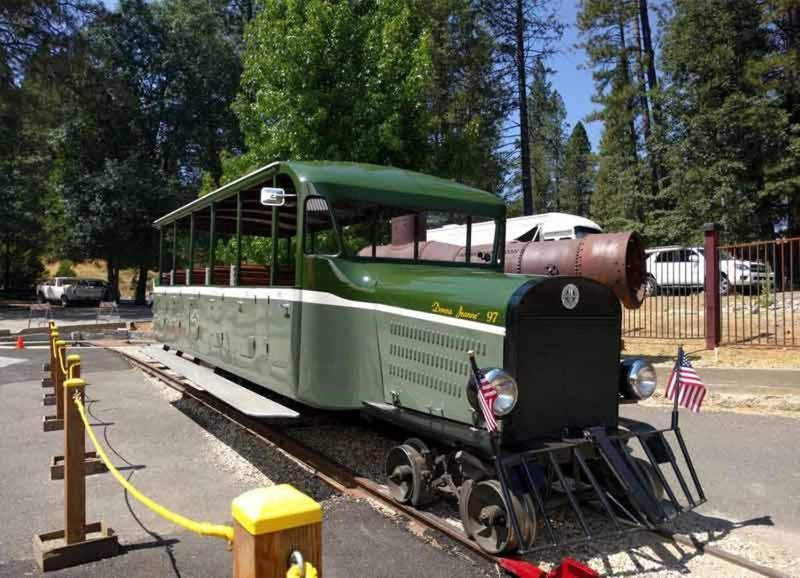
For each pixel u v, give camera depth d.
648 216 27.86
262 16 15.35
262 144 15.54
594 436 4.46
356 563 4.16
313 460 6.34
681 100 24.66
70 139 35.16
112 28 35.38
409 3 16.20
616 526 4.23
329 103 14.27
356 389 5.50
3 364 13.31
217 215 8.92
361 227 6.02
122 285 63.47
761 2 23.88
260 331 6.74
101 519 4.97
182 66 36.25
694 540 4.51
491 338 4.38
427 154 15.29
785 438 7.23
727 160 23.53
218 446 7.06
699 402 4.81
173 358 9.86
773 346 11.59
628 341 13.86
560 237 17.81
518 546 4.04
